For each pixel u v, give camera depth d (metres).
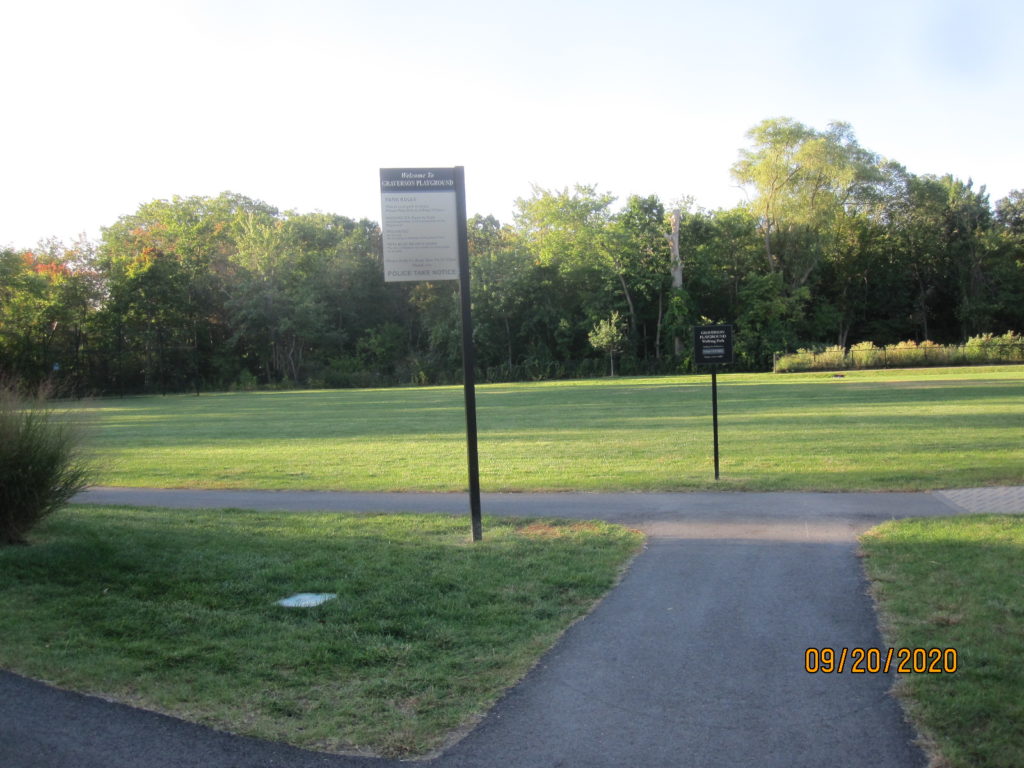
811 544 8.02
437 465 14.98
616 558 7.67
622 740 4.06
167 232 75.50
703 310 72.62
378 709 4.46
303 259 77.06
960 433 16.41
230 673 4.99
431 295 75.94
